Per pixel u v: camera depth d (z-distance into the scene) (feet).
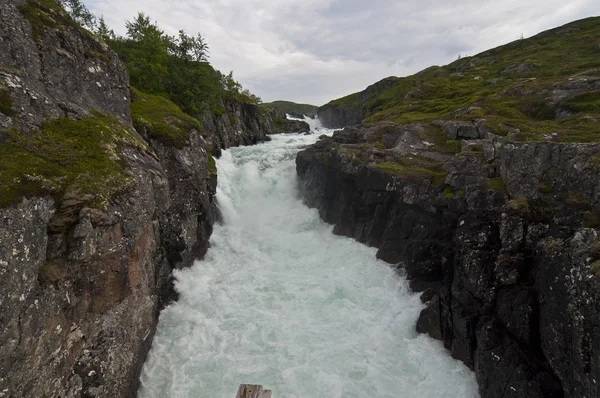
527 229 38.81
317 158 93.66
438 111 133.08
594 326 25.50
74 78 43.42
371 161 73.00
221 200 86.12
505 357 34.14
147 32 113.80
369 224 70.90
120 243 34.35
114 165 36.68
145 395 37.04
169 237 54.34
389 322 48.75
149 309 42.37
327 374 39.75
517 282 37.96
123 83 55.77
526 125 75.66
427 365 41.11
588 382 25.84
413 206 60.29
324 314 50.75
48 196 27.76
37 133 31.89
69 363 28.25
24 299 23.59
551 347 31.19
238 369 40.40
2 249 22.47
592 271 26.71
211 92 132.87
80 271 29.73
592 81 92.48
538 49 222.69
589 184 35.58
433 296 49.26
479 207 47.50
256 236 78.48
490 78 184.85
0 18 33.68
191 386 38.04
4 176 25.07
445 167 62.95
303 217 88.74
